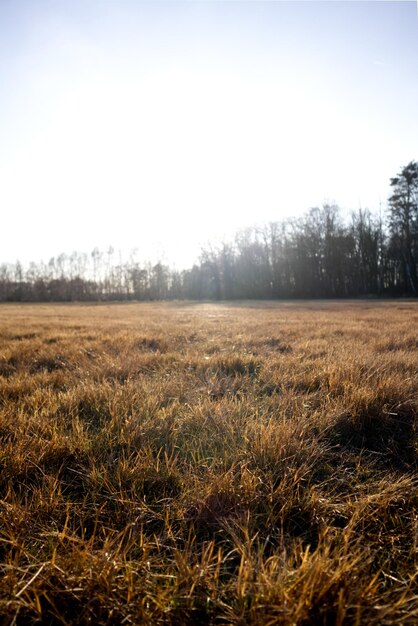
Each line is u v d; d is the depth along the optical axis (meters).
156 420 2.47
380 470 1.96
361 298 48.41
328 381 3.42
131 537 1.40
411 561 1.29
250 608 1.05
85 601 1.09
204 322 11.66
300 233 58.53
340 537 1.31
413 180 46.66
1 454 1.86
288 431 2.10
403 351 4.77
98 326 10.55
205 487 1.63
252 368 4.47
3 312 23.03
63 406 2.80
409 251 46.75
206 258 64.50
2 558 1.29
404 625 1.00
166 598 1.06
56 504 1.53
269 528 1.44
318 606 1.01
